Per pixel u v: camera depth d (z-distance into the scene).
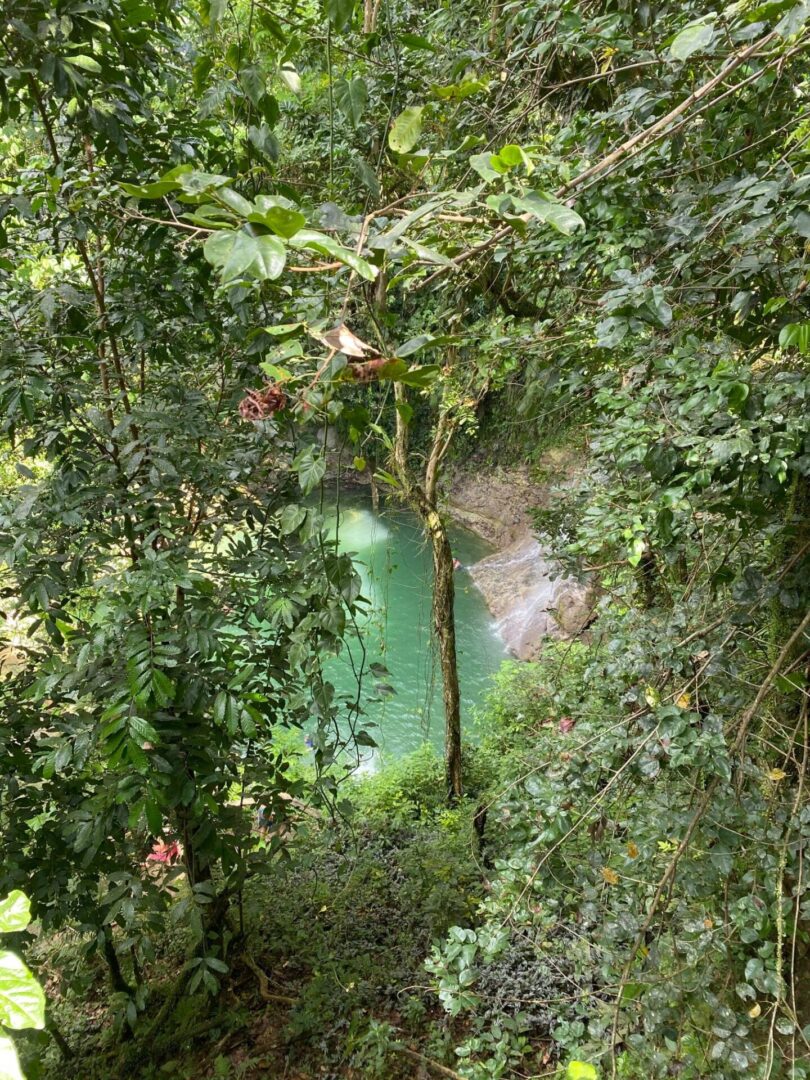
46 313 1.77
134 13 1.64
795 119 1.23
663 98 1.45
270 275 0.52
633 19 1.96
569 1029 1.68
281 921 3.24
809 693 1.42
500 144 2.27
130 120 1.85
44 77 1.51
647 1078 1.35
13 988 0.36
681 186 1.72
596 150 1.66
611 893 1.52
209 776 2.11
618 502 1.65
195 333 2.39
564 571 2.77
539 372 2.64
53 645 2.24
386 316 0.99
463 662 6.50
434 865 3.51
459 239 1.37
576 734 1.69
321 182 3.32
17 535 1.87
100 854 2.16
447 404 3.27
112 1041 2.61
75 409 2.03
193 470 2.17
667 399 1.35
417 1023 2.74
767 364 1.42
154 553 1.85
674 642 1.49
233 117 1.86
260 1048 2.68
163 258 2.06
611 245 1.64
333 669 6.20
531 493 8.00
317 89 2.36
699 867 1.40
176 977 2.91
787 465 1.08
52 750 1.95
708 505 1.33
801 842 1.27
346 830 3.82
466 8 2.80
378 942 3.21
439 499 4.76
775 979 1.21
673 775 1.48
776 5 0.93
